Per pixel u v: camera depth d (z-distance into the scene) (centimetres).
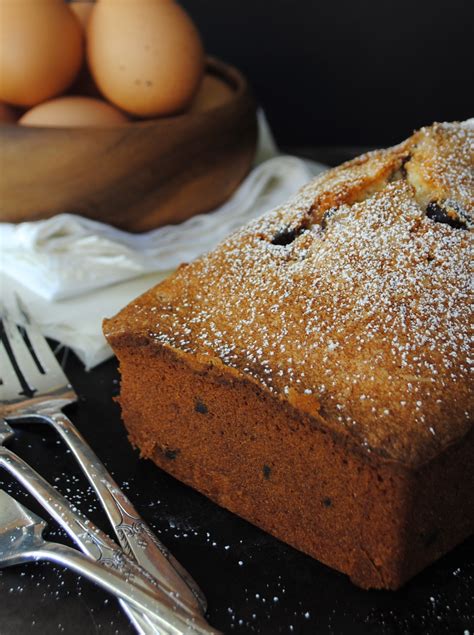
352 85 61
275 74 61
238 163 47
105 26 44
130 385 36
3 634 31
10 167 43
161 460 36
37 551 31
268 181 49
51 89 44
